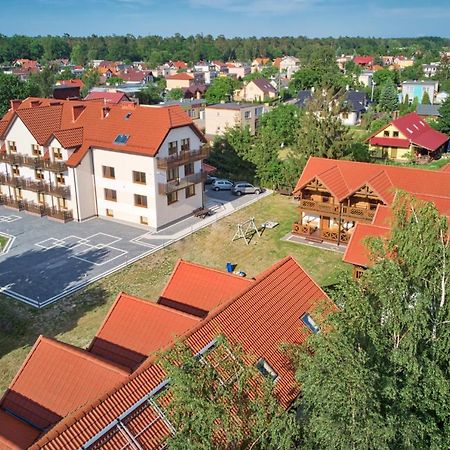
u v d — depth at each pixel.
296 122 83.38
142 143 44.00
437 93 143.25
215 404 12.31
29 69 194.38
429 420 15.54
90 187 48.22
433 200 35.81
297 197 54.41
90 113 49.72
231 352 14.38
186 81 162.88
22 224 47.75
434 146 73.19
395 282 15.66
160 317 20.52
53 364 18.16
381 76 156.12
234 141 61.84
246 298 20.80
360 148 57.91
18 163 50.41
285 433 13.75
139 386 15.57
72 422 13.87
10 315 31.98
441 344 16.58
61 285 35.69
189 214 49.34
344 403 14.23
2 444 14.41
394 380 15.07
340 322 15.82
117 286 35.62
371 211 40.03
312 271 38.00
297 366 17.72
